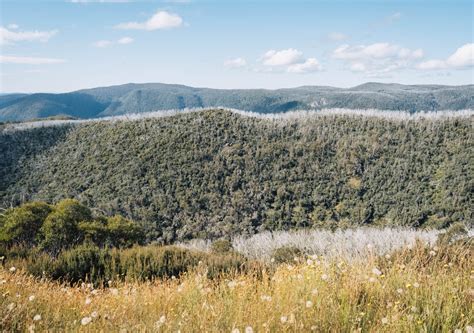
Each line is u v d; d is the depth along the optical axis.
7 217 31.88
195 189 113.69
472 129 132.38
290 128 147.38
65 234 30.05
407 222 100.38
